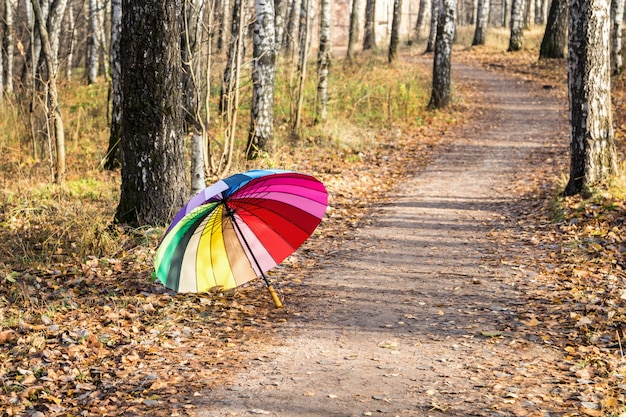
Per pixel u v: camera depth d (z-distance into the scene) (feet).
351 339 20.39
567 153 52.39
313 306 23.66
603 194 33.96
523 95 82.79
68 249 30.07
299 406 15.66
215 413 15.39
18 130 58.95
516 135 61.67
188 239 21.18
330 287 25.82
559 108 73.72
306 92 77.15
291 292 25.35
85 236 30.35
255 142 51.21
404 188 44.60
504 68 102.27
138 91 30.73
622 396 15.64
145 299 23.93
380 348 19.57
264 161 49.06
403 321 21.88
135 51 30.53
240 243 22.11
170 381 17.33
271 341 20.40
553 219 34.19
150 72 30.58
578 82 35.68
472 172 48.73
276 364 18.52
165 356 19.31
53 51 65.46
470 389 16.44
